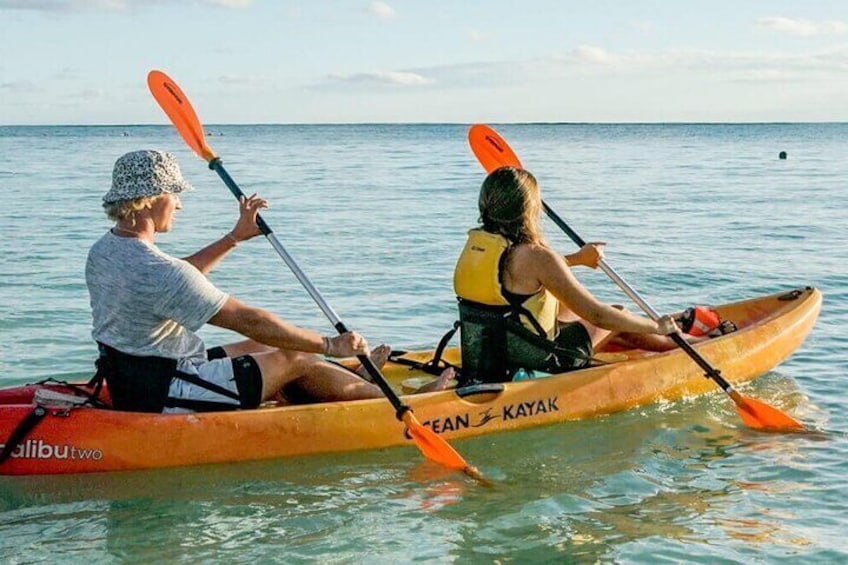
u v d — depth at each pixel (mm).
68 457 4324
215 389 4410
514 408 5016
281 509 4082
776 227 13703
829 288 9008
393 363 5664
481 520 3984
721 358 5738
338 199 18469
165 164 4137
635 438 4980
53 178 24922
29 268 9734
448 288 9016
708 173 28578
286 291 8836
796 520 3945
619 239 12430
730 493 4246
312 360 4699
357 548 3721
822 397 5672
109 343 4273
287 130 188875
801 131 146750
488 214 4957
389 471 4523
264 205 4816
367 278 9492
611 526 3912
